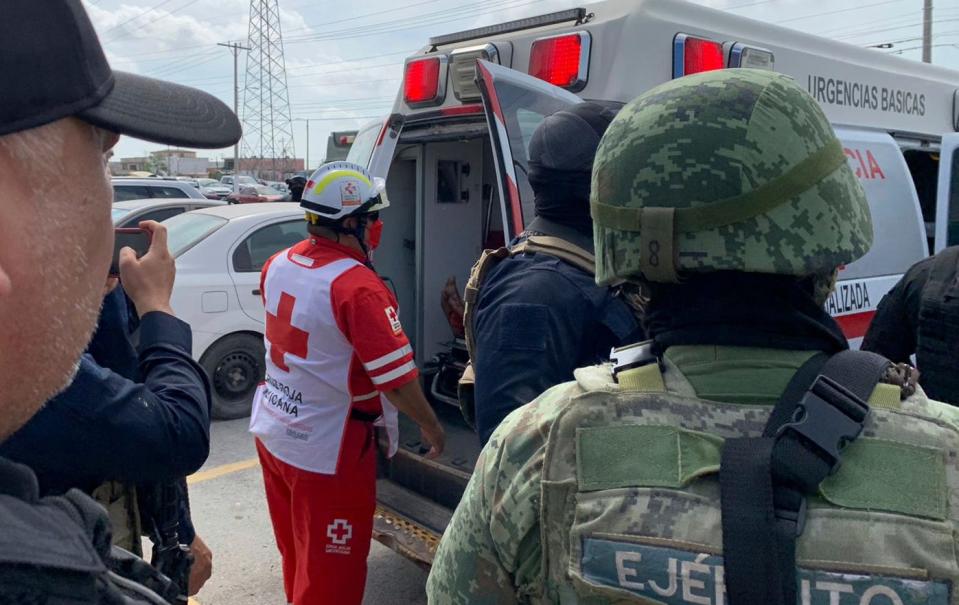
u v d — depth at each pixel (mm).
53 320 640
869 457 880
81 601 616
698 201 982
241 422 5922
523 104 2863
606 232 1094
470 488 1099
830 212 998
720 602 860
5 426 650
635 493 917
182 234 6137
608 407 973
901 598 826
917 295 2336
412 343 4090
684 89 1049
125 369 1694
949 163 3578
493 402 1904
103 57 671
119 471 1419
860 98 4324
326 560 2688
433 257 3994
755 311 1008
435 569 1158
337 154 4637
